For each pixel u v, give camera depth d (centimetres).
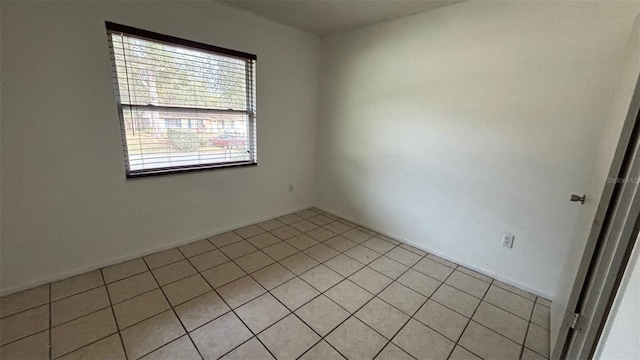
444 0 207
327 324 162
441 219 244
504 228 208
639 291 62
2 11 151
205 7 226
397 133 265
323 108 333
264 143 298
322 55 321
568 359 113
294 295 188
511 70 190
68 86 177
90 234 201
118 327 153
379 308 178
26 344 140
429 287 203
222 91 256
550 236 188
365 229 305
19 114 164
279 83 295
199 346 143
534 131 186
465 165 223
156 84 214
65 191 186
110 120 196
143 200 222
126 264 217
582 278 105
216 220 274
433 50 229
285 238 277
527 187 194
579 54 164
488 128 206
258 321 162
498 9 191
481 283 210
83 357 134
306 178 354
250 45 261
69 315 160
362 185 306
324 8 237
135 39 199
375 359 140
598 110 162
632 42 125
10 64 157
